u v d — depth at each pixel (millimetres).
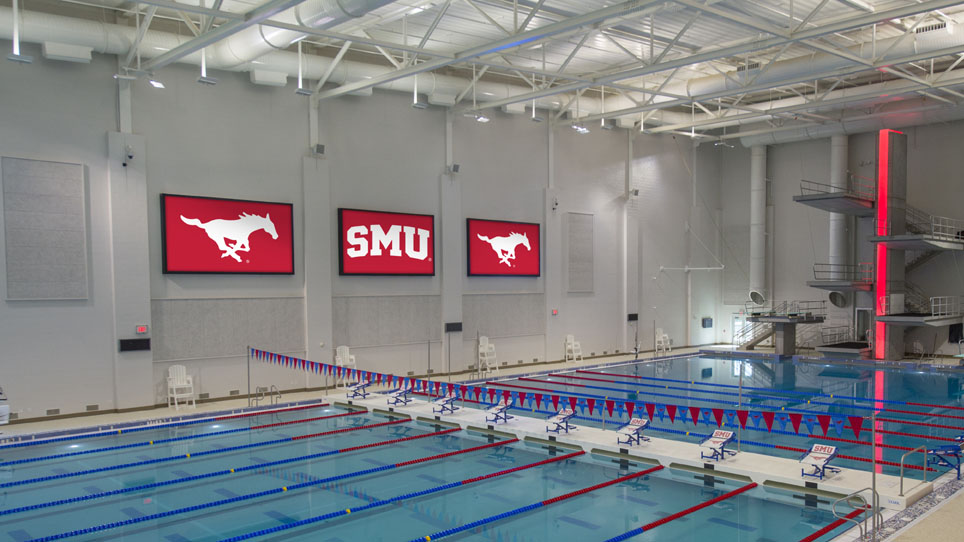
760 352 22406
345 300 16094
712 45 16500
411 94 17266
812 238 24094
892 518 7020
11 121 11867
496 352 19078
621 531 7035
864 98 17703
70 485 8781
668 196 24250
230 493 8414
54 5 12555
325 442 11180
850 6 13883
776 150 24938
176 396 13258
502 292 19312
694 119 21984
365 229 16297
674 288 24469
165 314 13562
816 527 7094
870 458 9570
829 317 23750
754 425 11867
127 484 8797
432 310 17734
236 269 14367
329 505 7930
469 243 18406
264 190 14820
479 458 10117
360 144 16328
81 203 12562
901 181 20156
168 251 13492
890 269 20078
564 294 20891
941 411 12867
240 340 14516
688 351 23812
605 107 20141
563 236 20859
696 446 10117
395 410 13391
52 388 12258
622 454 10086
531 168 20047
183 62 13578
